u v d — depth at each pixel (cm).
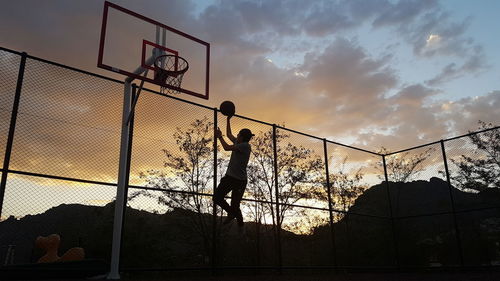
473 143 1256
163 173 841
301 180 1201
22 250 605
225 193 435
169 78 731
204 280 602
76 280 539
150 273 830
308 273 1114
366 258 1234
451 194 1088
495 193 1190
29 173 599
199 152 862
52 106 648
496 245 1085
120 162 650
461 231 1150
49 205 614
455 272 1027
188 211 902
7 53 628
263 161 1173
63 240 685
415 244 1237
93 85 701
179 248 896
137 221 825
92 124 680
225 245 1003
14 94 618
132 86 755
